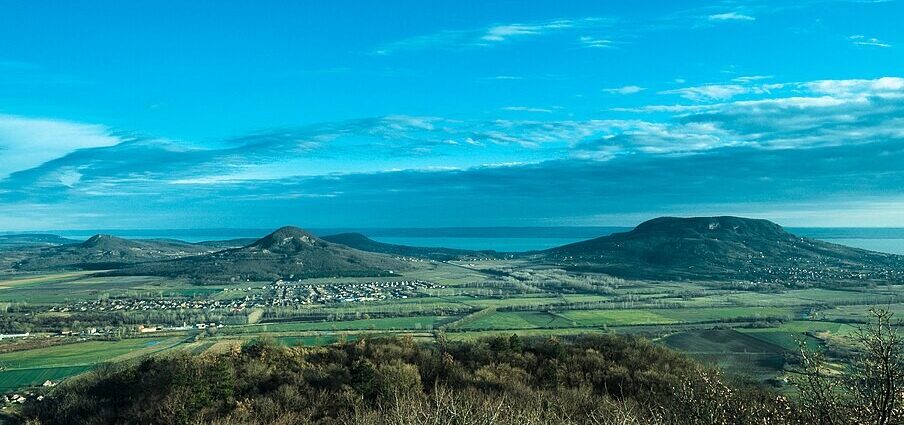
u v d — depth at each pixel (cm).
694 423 1059
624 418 1382
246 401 2469
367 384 2545
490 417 1343
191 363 2773
